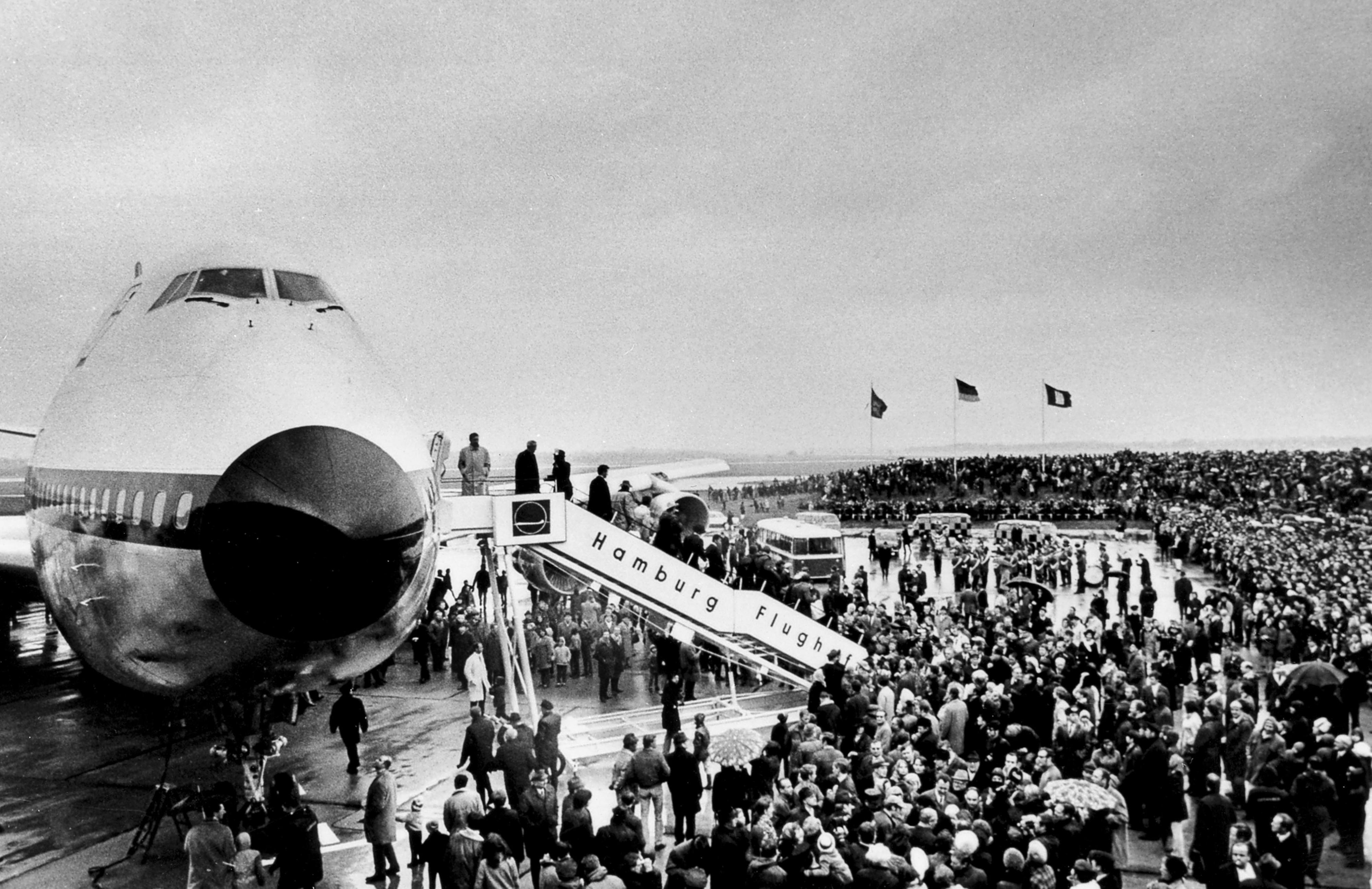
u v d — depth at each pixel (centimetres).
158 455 1224
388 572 1205
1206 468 7756
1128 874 1306
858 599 2952
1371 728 2041
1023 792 1108
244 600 1156
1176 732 1919
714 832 1062
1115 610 3559
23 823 1418
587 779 1645
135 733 1911
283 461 1184
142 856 1292
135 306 1523
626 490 2752
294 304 1459
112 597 1262
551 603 3052
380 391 1391
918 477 8031
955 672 1867
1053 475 7725
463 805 1095
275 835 1089
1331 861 1355
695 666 2288
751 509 8619
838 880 926
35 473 1577
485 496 1812
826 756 1344
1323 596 2859
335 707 1658
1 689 2284
